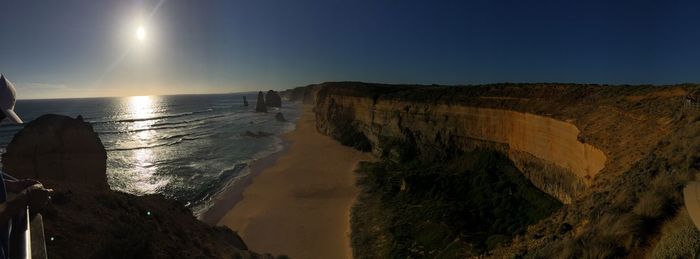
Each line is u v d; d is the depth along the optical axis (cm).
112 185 4250
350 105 7638
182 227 1472
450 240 2459
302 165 5319
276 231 2972
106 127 10606
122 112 18150
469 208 3106
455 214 2877
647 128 2147
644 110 2491
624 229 826
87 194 1257
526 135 3653
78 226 984
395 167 4853
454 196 3462
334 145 6994
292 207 3519
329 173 4803
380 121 6294
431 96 5538
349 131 7300
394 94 6394
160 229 1278
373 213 3212
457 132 4744
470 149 4534
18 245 218
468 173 3994
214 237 1644
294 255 2583
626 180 1347
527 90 4419
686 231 659
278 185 4278
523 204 3098
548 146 3269
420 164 4822
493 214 2959
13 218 228
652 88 3016
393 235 2662
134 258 956
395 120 5797
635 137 2119
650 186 1032
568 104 3450
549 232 1378
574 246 898
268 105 19562
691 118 1723
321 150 6538
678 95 2555
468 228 2642
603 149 2239
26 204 236
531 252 1172
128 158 5841
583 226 1131
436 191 3525
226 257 1427
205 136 8494
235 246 1747
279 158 5884
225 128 10212
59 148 2533
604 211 1095
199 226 1658
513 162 3884
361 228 2947
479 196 3356
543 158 3344
